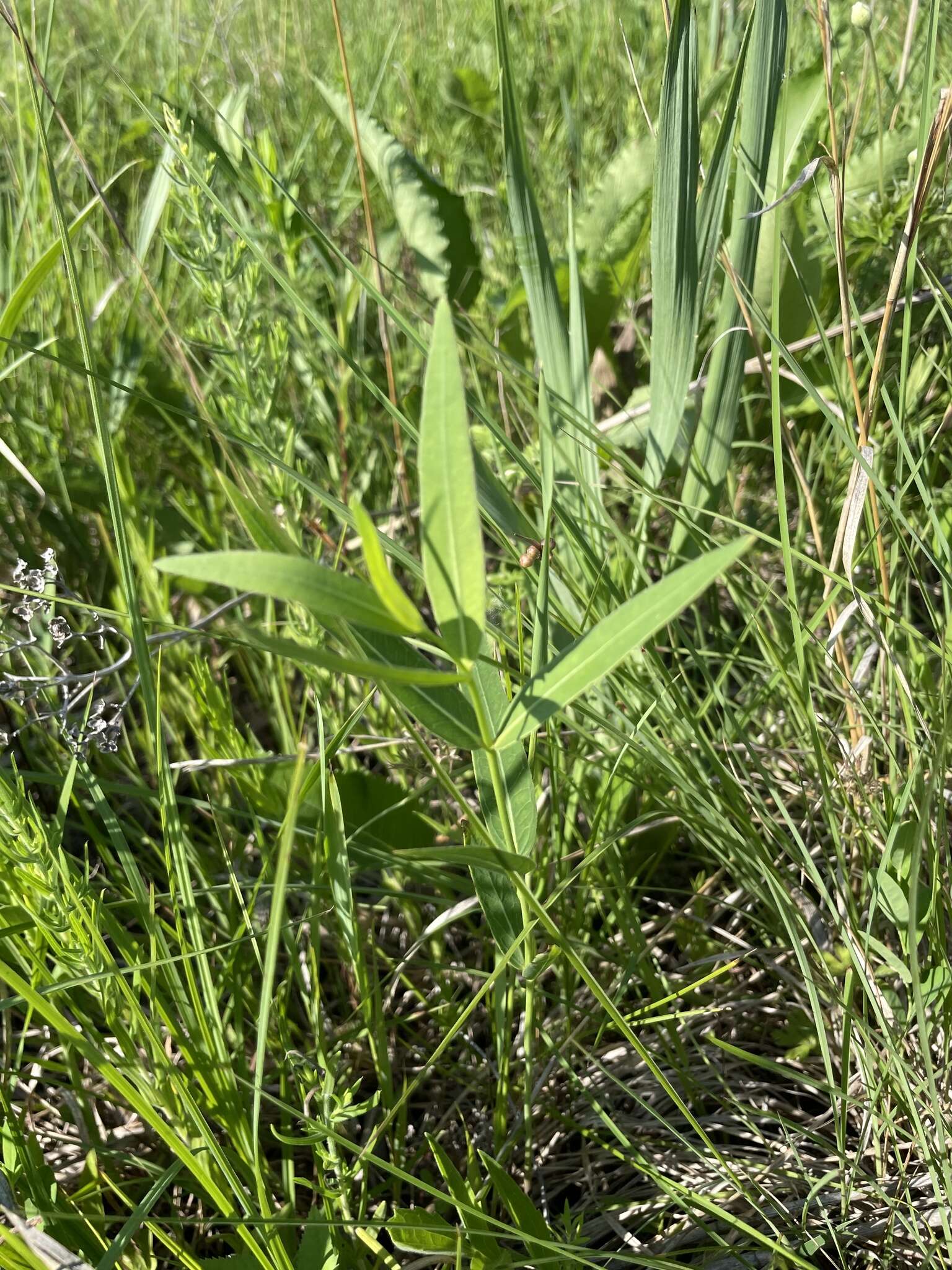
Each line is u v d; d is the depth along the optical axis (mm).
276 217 931
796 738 714
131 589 514
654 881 781
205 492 1069
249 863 778
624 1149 616
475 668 462
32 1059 565
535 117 1724
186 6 2125
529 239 778
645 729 632
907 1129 564
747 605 699
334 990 722
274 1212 511
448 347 297
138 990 565
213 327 729
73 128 1566
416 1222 475
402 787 722
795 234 864
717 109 1212
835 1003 625
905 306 589
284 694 815
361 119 1065
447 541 314
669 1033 660
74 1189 580
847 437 574
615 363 1050
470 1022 704
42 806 806
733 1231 558
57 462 983
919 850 455
